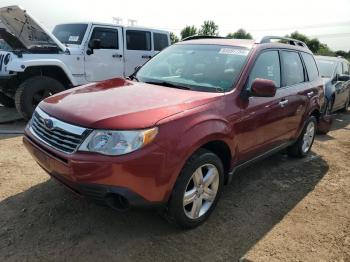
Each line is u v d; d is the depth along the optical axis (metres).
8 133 6.04
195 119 3.09
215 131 3.22
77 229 3.22
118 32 8.82
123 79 4.18
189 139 2.98
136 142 2.74
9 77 6.91
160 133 2.83
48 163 3.03
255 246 3.20
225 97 3.52
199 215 3.38
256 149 4.07
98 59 8.40
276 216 3.76
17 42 7.62
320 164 5.50
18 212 3.43
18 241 3.01
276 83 4.44
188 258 2.96
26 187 3.93
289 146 5.20
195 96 3.42
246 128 3.73
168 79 4.03
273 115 4.21
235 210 3.81
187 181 3.07
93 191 2.78
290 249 3.20
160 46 9.94
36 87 6.85
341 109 10.73
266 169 5.10
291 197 4.25
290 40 5.20
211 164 3.34
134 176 2.72
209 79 3.86
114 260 2.86
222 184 3.58
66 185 3.01
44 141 3.12
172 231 3.29
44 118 3.19
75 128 2.85
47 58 7.34
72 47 8.06
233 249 3.13
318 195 4.36
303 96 5.01
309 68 5.48
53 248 2.95
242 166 3.96
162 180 2.86
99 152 2.72
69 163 2.79
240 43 4.32
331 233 3.51
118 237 3.15
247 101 3.73
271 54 4.42
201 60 4.17
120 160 2.68
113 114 2.88
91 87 3.79
